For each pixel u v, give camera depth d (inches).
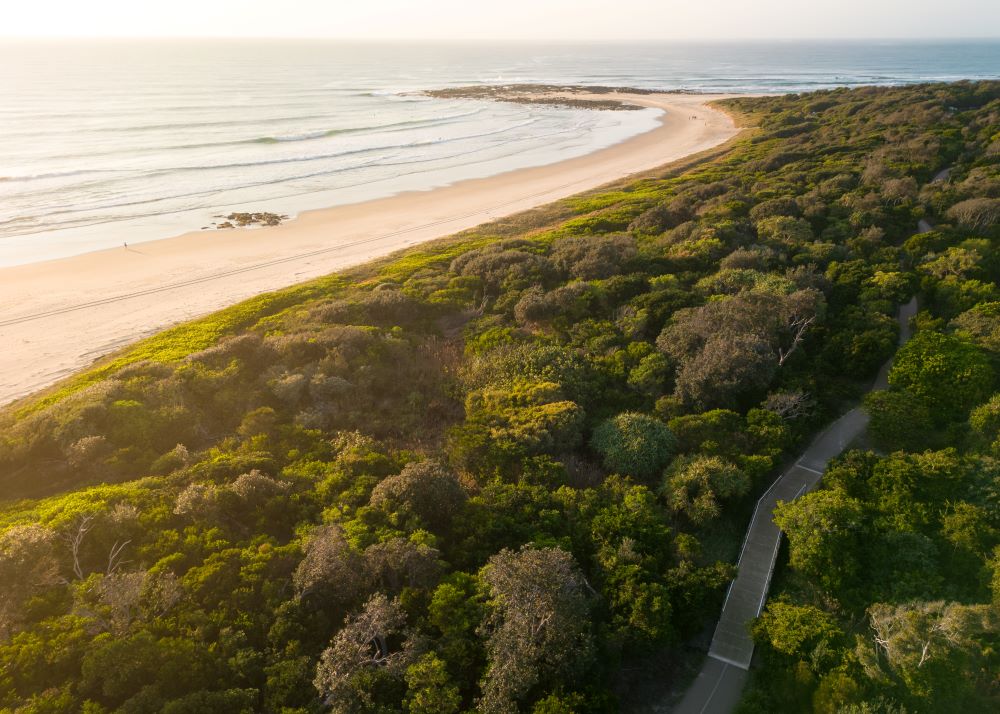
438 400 1264.8
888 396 1091.3
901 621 703.7
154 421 1145.4
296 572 751.1
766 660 709.3
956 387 1109.1
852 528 837.8
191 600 729.6
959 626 676.1
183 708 589.0
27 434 1113.4
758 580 834.8
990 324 1272.1
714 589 775.7
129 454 1085.8
